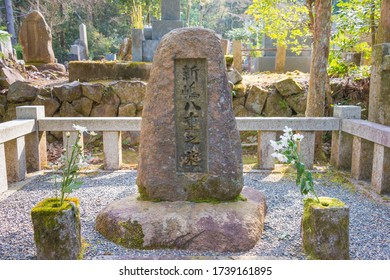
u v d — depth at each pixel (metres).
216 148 2.89
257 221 2.76
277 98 6.02
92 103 5.97
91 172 4.58
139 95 6.02
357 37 5.96
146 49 7.26
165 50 2.88
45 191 3.91
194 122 2.93
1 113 6.02
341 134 4.56
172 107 2.90
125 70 6.53
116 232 2.68
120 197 3.66
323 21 4.89
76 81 6.13
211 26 22.42
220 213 2.71
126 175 4.48
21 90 5.96
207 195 2.93
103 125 4.60
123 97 6.01
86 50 14.52
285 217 3.12
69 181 2.46
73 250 2.33
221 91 2.88
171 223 2.63
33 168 4.66
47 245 2.29
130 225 2.66
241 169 2.95
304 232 2.52
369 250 2.57
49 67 8.80
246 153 5.69
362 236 2.79
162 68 2.89
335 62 6.08
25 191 3.91
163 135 2.91
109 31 20.53
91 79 6.52
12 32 14.66
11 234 2.83
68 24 18.77
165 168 2.92
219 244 2.56
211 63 2.86
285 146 2.45
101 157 5.40
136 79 6.52
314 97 5.07
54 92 5.94
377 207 3.42
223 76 2.89
